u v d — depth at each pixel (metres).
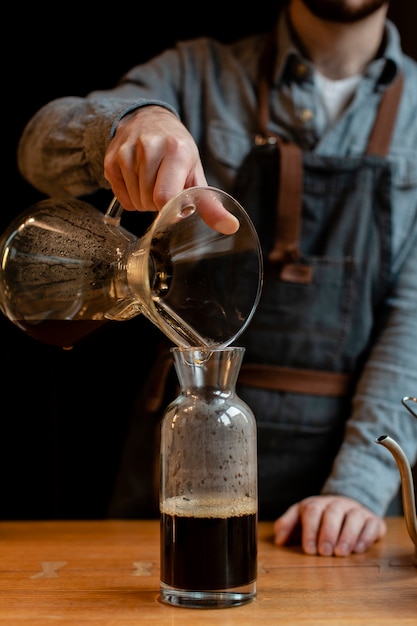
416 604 0.91
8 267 0.95
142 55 2.45
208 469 0.88
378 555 1.16
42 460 2.41
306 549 1.17
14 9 2.38
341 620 0.84
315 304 1.53
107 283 0.92
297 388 1.53
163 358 1.63
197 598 0.88
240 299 0.94
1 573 1.04
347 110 1.57
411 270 1.55
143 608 0.88
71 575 1.03
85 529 1.33
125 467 1.70
